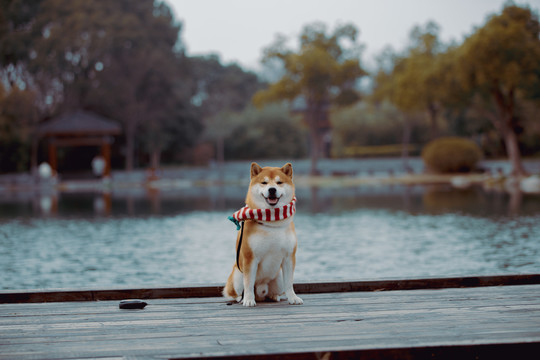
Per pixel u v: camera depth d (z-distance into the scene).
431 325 4.17
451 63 33.91
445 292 5.38
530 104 43.12
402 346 3.55
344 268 8.84
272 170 4.80
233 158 55.38
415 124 54.62
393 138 56.09
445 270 8.52
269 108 55.97
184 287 5.40
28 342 3.89
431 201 20.97
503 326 4.10
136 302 4.93
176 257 10.18
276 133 55.69
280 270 5.05
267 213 4.67
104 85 46.66
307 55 39.06
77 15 43.69
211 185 39.09
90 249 11.25
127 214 18.67
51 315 4.69
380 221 15.19
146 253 10.66
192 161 54.16
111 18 45.66
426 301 4.99
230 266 9.23
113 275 8.60
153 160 50.72
